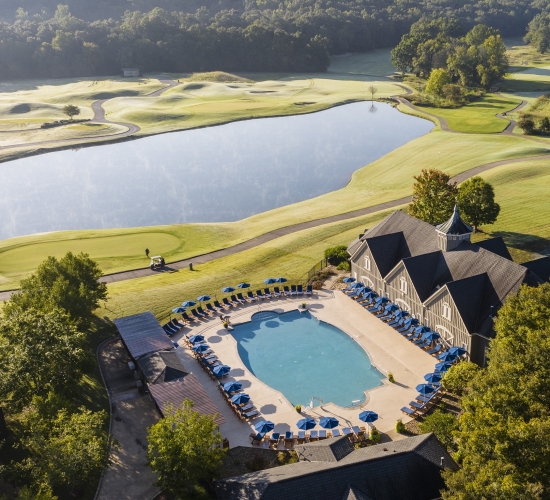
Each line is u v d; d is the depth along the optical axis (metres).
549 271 60.72
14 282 81.69
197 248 94.88
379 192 117.44
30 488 37.56
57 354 47.81
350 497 36.47
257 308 71.38
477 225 86.62
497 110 188.25
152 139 180.12
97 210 120.44
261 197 124.50
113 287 79.06
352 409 51.88
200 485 42.31
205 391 53.72
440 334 60.75
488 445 34.53
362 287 72.38
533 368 40.62
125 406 53.62
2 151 164.62
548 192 105.62
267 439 48.34
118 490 43.38
